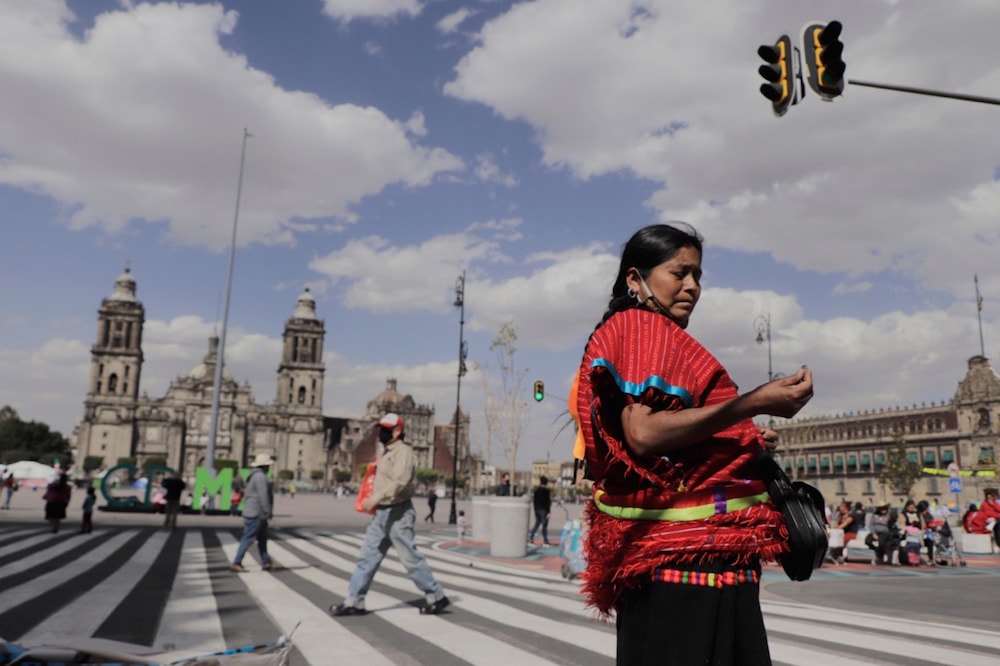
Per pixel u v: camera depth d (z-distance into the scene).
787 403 1.09
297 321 172.00
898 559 16.02
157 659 2.12
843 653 5.25
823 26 9.09
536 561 13.15
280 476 156.12
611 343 1.36
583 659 4.88
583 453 1.53
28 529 18.41
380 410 169.88
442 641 5.48
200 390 162.38
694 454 1.35
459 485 136.38
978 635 6.18
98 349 159.88
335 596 7.88
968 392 70.50
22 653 2.12
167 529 19.77
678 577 1.29
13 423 145.88
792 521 1.32
